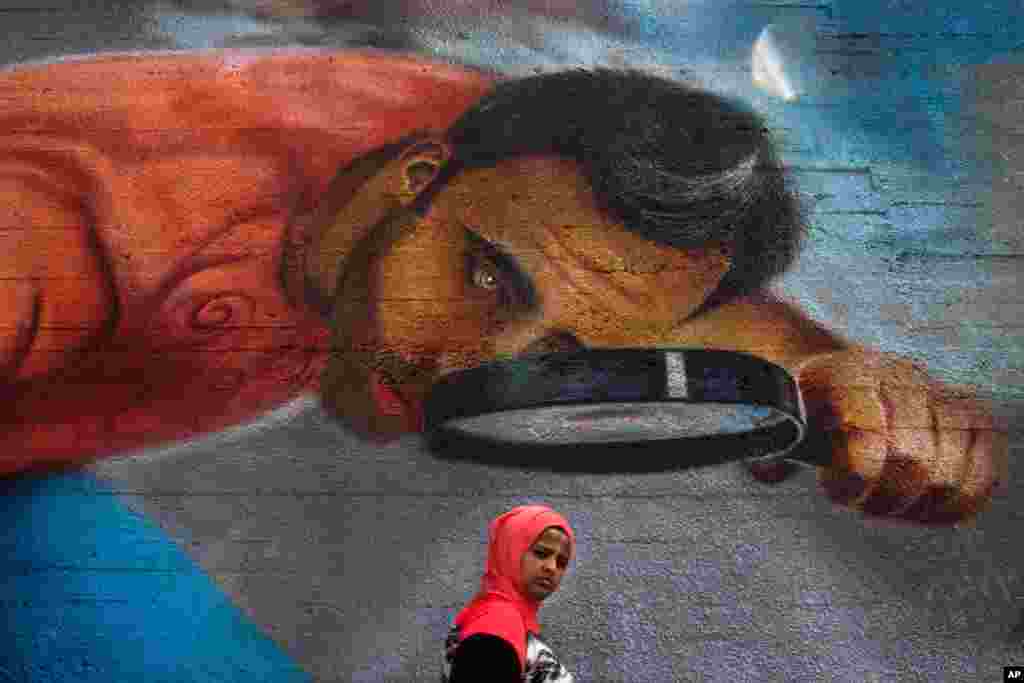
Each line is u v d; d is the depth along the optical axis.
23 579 3.89
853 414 4.03
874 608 3.84
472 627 2.67
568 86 4.40
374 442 4.03
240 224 4.26
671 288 4.17
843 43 4.47
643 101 4.38
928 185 4.31
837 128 4.37
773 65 4.44
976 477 3.96
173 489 3.98
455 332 4.13
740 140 4.35
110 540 3.94
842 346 4.11
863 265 4.20
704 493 3.96
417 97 4.39
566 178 4.29
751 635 3.82
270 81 4.42
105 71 4.44
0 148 4.33
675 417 4.04
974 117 4.39
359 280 4.19
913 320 4.14
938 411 4.04
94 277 4.20
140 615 3.87
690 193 4.27
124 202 4.28
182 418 4.05
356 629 3.86
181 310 4.17
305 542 3.94
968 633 3.82
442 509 3.96
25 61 4.44
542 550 2.82
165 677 3.82
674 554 3.90
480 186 4.29
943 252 4.22
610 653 3.81
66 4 4.52
